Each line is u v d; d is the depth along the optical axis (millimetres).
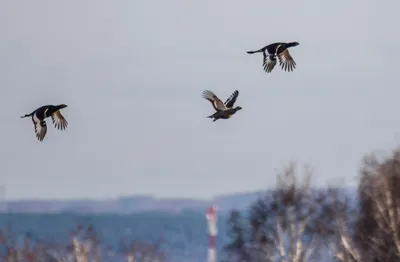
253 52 46562
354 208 88938
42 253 98625
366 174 86250
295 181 97562
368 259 83750
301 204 96312
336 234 90438
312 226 93688
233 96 45219
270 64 46438
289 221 96125
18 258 97312
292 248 95562
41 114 43625
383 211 83125
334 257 89250
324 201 92062
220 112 45031
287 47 46219
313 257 94375
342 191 91125
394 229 82125
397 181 83625
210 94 45250
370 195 84438
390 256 82625
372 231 84562
